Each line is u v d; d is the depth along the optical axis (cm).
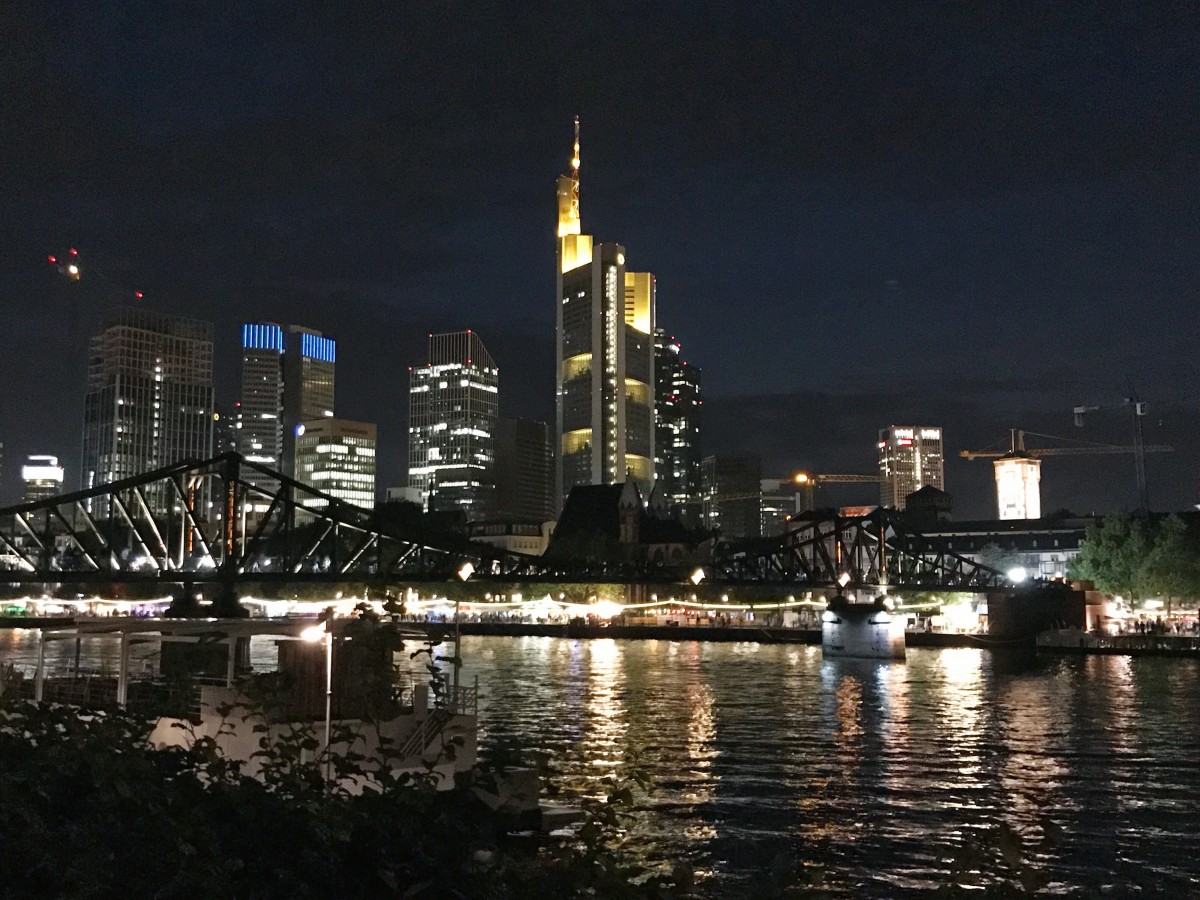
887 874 4597
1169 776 6706
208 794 1862
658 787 6203
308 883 1656
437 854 1695
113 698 5225
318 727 3994
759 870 1766
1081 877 4512
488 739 7794
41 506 14650
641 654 16912
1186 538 18150
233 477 15225
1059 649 16925
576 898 1678
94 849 1633
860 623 15725
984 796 6116
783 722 8931
